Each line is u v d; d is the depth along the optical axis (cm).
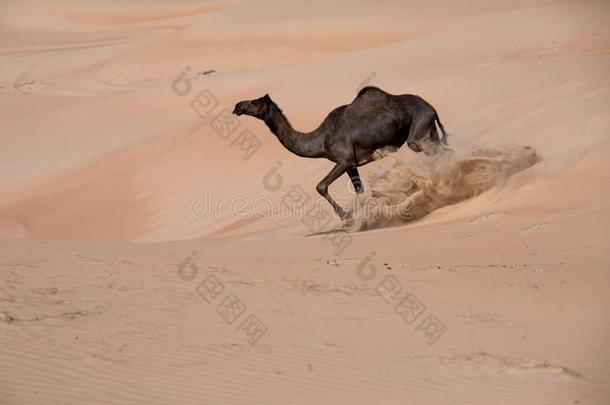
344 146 6047
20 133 13950
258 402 2053
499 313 3173
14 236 9800
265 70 15050
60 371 2156
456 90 10881
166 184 10325
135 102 14625
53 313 2800
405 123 6097
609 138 6700
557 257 4291
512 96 10069
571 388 2281
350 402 2097
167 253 4653
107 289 3334
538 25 15338
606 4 16725
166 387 2114
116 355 2348
